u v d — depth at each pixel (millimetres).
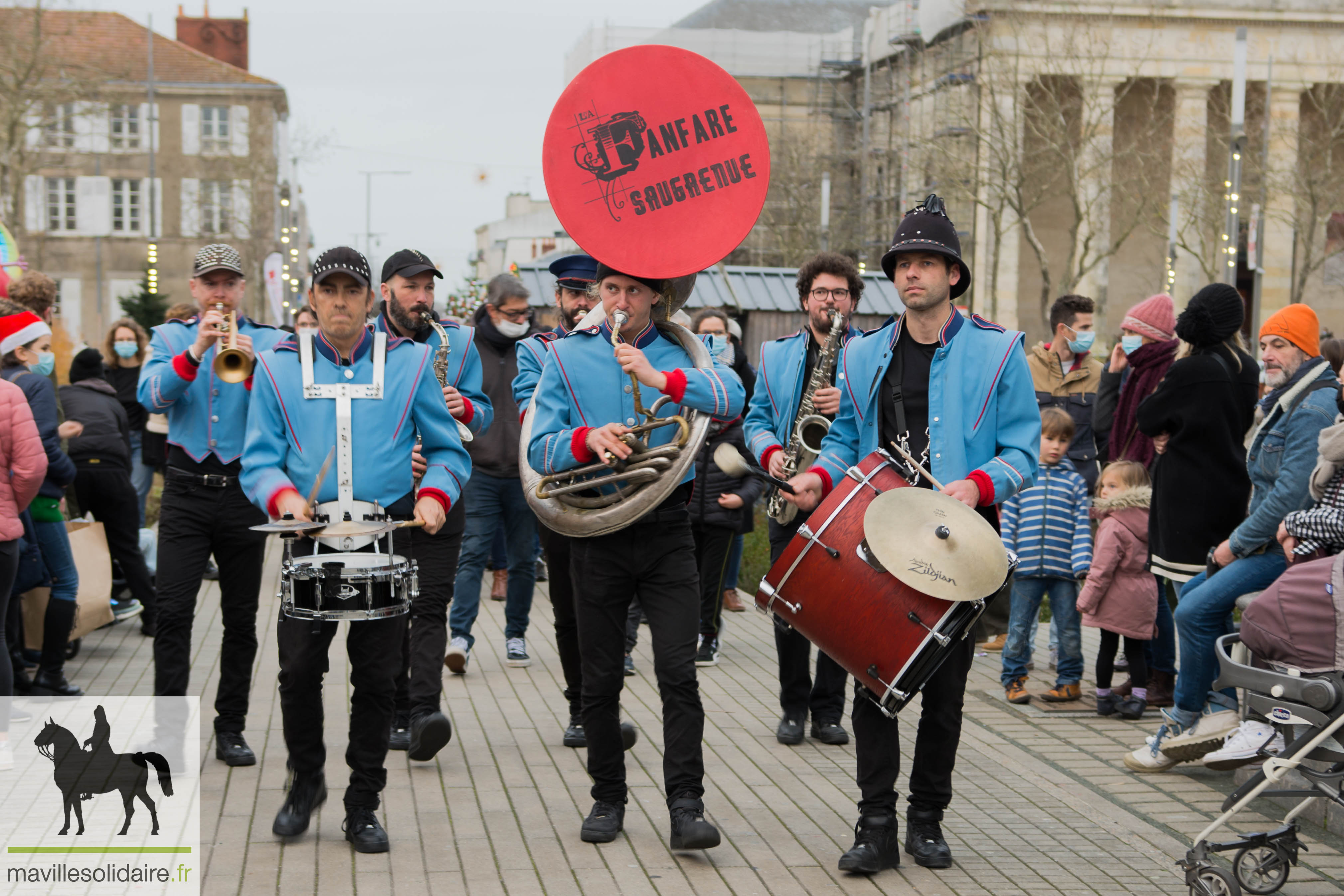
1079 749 6176
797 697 6188
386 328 5758
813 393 5824
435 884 4246
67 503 8016
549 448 4613
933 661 4168
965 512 4148
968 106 39125
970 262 42625
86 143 51250
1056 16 38562
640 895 4199
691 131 4418
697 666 8008
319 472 4449
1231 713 5652
